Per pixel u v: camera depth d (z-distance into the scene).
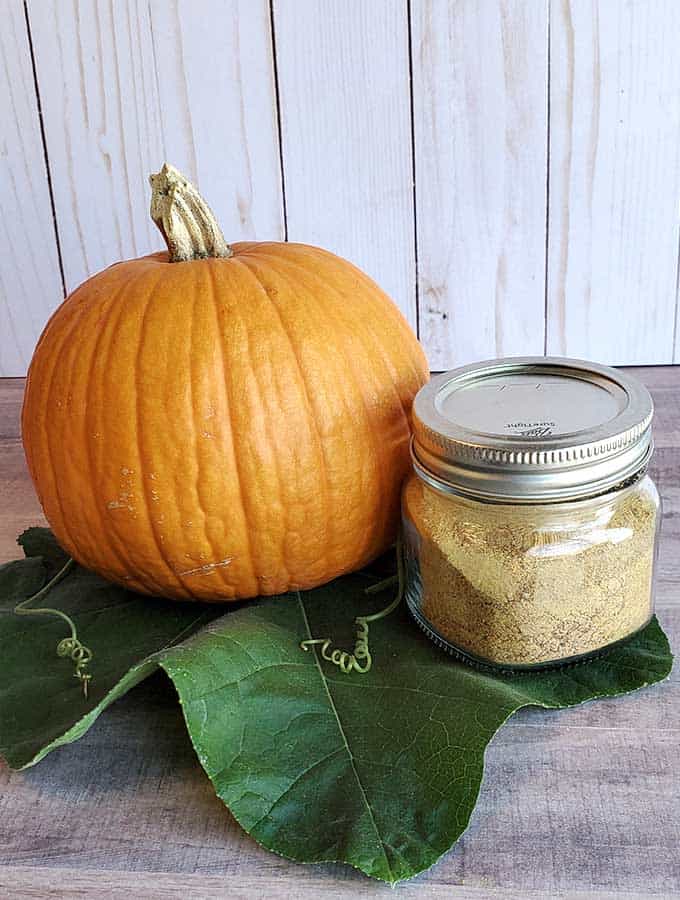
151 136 0.52
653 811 0.24
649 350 0.56
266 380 0.28
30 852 0.24
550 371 0.31
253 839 0.24
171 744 0.27
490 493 0.26
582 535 0.27
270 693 0.27
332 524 0.30
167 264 0.31
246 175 0.53
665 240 0.54
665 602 0.32
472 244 0.54
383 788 0.25
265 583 0.31
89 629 0.31
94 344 0.29
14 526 0.40
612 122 0.51
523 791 0.25
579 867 0.23
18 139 0.53
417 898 0.22
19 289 0.56
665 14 0.49
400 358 0.31
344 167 0.53
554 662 0.28
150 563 0.30
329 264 0.32
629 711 0.28
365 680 0.28
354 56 0.50
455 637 0.29
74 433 0.29
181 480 0.28
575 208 0.53
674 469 0.41
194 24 0.50
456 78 0.50
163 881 0.23
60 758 0.27
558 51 0.50
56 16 0.50
